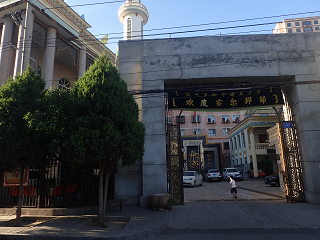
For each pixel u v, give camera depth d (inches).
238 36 478.6
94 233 249.4
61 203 351.9
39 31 610.2
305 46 468.8
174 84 471.8
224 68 447.2
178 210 375.2
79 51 737.0
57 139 283.7
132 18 1343.5
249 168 1232.2
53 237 238.4
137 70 474.6
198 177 914.7
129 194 426.3
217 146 1610.5
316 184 400.5
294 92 444.5
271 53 453.1
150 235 257.8
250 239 238.7
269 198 490.9
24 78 312.7
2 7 555.5
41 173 353.1
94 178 399.9
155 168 415.2
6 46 554.6
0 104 285.4
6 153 273.9
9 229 263.9
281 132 447.2
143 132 325.7
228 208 380.2
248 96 467.2
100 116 282.2
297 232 258.5
